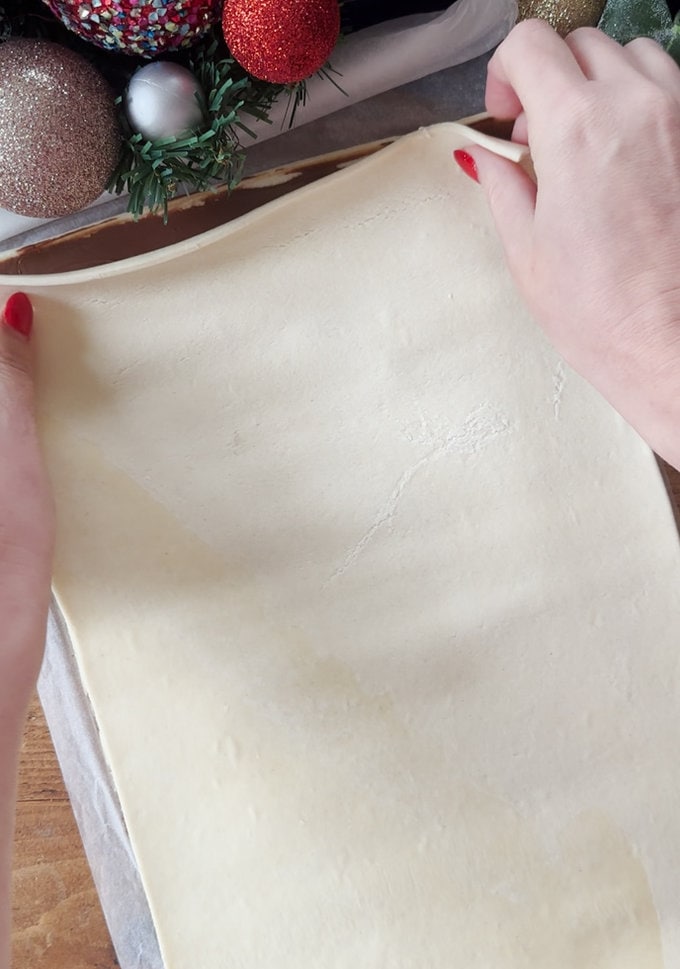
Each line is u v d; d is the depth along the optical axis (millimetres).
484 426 413
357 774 413
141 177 324
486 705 417
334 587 412
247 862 409
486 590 416
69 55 305
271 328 398
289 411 406
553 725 418
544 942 413
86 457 396
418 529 414
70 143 299
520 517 415
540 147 322
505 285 403
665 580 419
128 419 398
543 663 418
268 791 409
